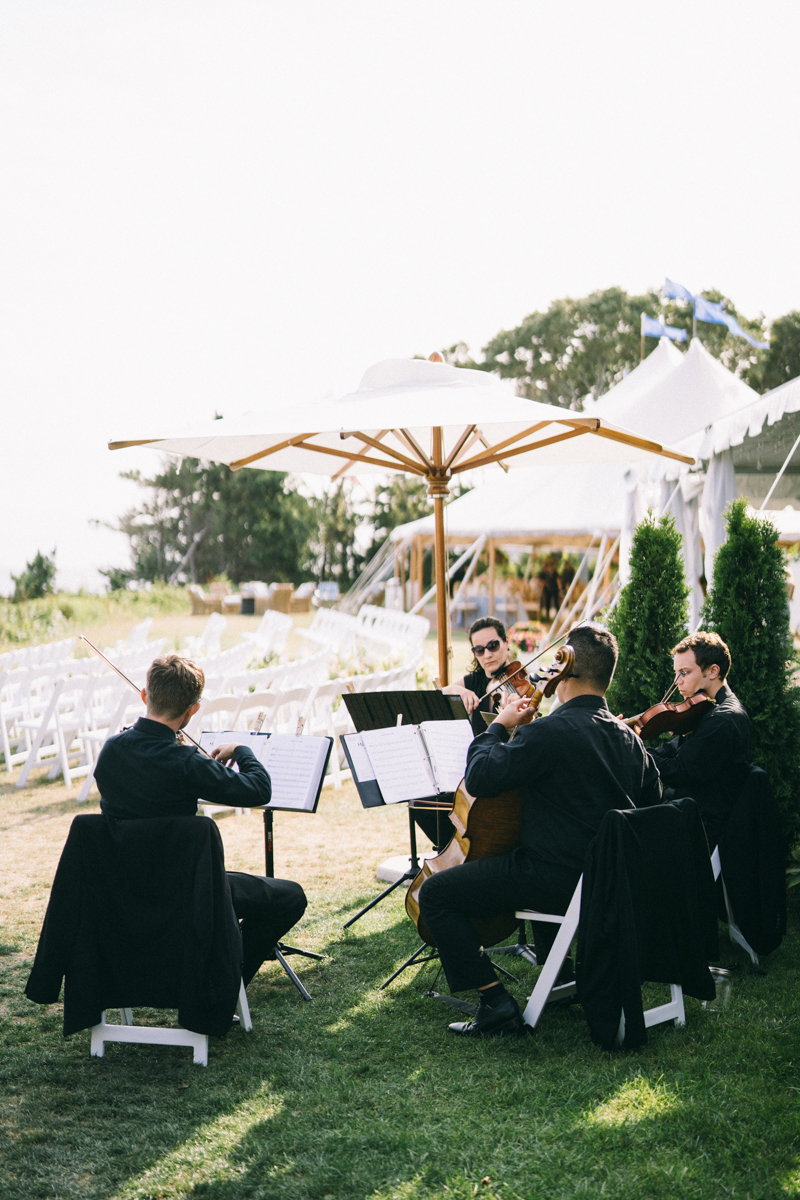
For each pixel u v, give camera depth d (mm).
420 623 11930
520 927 3914
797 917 4148
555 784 2990
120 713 6754
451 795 4004
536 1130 2451
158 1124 2514
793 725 4316
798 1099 2600
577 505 14977
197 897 2725
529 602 21266
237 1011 3178
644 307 33750
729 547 4434
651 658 4734
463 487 26453
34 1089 2717
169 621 25719
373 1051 2951
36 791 6977
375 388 4355
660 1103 2572
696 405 11445
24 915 4273
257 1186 2238
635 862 2871
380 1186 2229
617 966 2852
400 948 3848
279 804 3379
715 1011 3207
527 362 36000
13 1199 2182
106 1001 2811
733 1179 2236
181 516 43094
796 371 32969
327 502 40281
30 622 20734
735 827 3613
